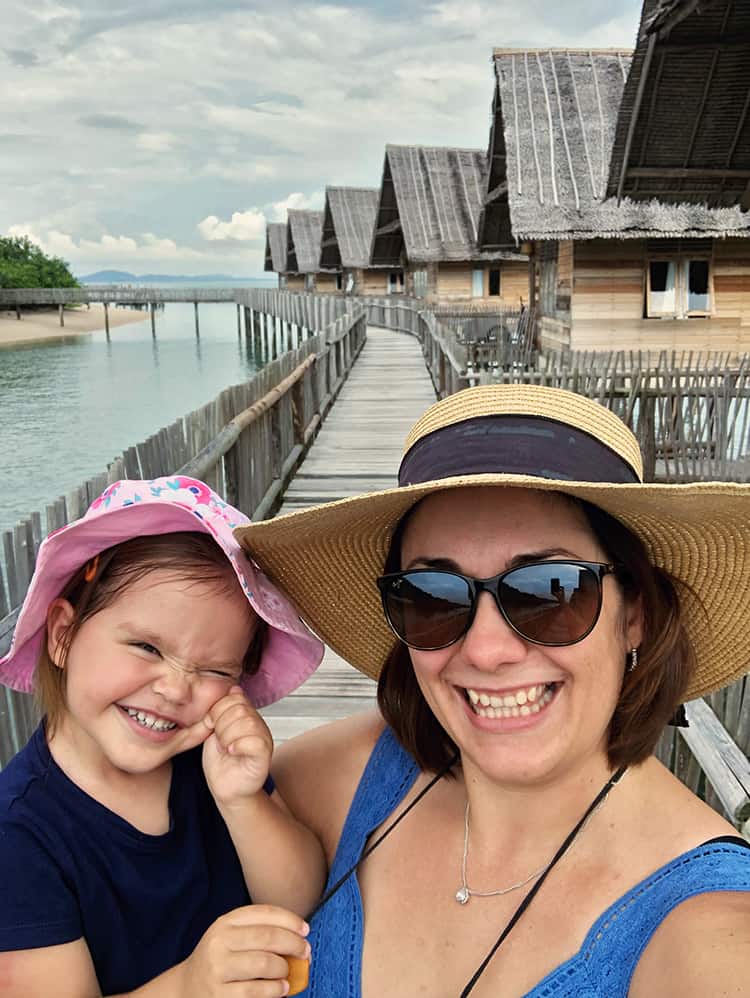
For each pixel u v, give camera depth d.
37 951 0.55
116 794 0.61
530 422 0.51
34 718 1.32
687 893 0.44
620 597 0.52
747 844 0.48
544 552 0.50
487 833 0.55
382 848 0.61
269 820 0.63
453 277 13.45
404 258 16.31
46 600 0.62
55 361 17.73
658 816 0.51
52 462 6.99
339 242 17.91
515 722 0.50
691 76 4.36
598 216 6.27
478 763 0.52
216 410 2.61
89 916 0.58
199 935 0.63
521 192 6.43
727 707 1.44
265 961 0.51
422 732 0.61
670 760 1.63
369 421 5.70
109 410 10.12
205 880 0.64
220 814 0.68
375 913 0.58
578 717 0.50
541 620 0.49
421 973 0.53
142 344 23.80
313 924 0.60
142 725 0.60
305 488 3.87
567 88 7.07
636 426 4.18
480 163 13.80
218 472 2.51
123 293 29.45
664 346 6.72
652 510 0.50
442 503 0.51
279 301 20.09
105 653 0.59
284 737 1.67
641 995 0.43
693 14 3.77
